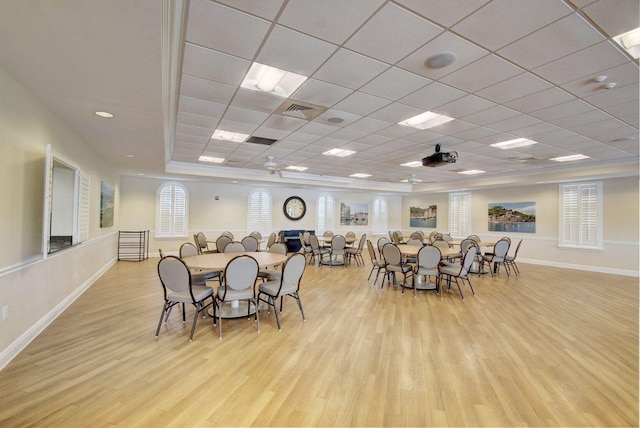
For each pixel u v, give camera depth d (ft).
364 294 16.11
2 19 5.33
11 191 8.00
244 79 9.67
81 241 13.08
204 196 29.78
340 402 6.68
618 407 6.59
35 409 6.24
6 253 7.86
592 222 23.79
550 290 17.31
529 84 9.69
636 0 5.97
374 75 9.25
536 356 9.01
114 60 6.79
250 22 6.81
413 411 6.39
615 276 21.59
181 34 7.27
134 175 25.53
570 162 21.76
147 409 6.33
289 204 34.76
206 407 6.44
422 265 15.92
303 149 19.08
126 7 5.02
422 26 6.87
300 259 11.65
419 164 23.84
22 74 7.54
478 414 6.31
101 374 7.66
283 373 7.87
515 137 15.62
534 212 27.40
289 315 12.51
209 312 12.55
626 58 8.09
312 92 10.54
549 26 6.81
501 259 21.85
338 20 6.69
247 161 23.17
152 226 27.20
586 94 10.37
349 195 39.04
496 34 7.14
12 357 8.29
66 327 10.66
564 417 6.25
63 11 5.11
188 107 11.98
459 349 9.42
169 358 8.59
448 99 10.96
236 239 31.24
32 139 8.98
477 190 32.27
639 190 21.67
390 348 9.44
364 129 14.73
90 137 13.19
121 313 12.23
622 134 14.82
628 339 10.35
